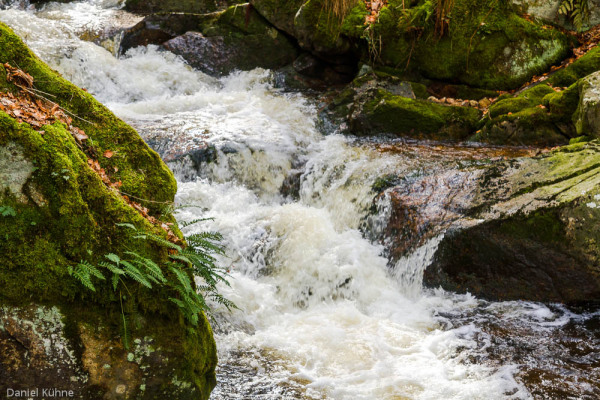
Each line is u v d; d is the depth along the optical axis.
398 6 7.92
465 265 4.85
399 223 5.23
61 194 2.48
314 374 3.77
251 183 6.19
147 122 6.85
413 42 7.87
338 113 7.32
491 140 6.71
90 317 2.48
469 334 4.27
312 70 8.50
